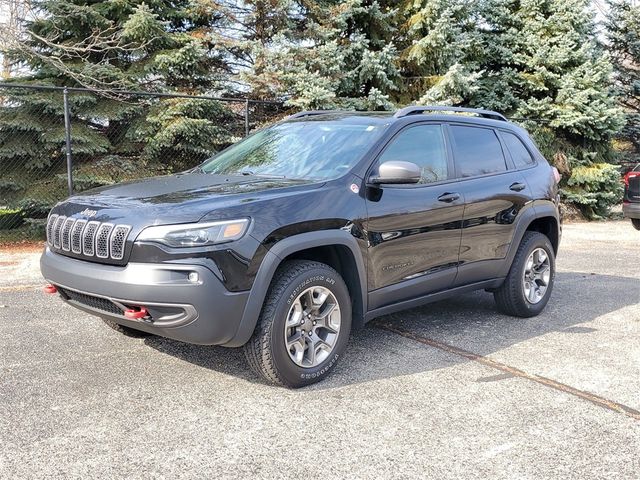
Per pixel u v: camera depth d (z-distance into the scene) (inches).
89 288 144.9
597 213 627.5
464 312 232.7
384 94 512.4
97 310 152.6
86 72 418.0
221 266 137.9
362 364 172.2
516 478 113.7
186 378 159.0
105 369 164.6
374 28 526.6
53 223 163.9
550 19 595.2
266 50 447.8
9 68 471.2
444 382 159.6
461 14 553.3
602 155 632.4
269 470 114.8
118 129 450.9
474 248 199.8
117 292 139.3
